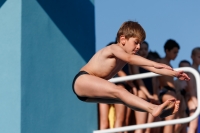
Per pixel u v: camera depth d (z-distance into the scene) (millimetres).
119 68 15680
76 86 15375
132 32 14930
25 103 19438
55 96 20438
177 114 21875
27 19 19953
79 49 21656
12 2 20031
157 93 21344
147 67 14125
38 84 19938
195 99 22453
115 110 21125
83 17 22109
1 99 19625
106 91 14727
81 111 21219
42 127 19828
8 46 19828
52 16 20844
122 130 19922
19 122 19250
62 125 20484
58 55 20797
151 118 20969
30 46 19906
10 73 19641
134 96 14305
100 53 15617
